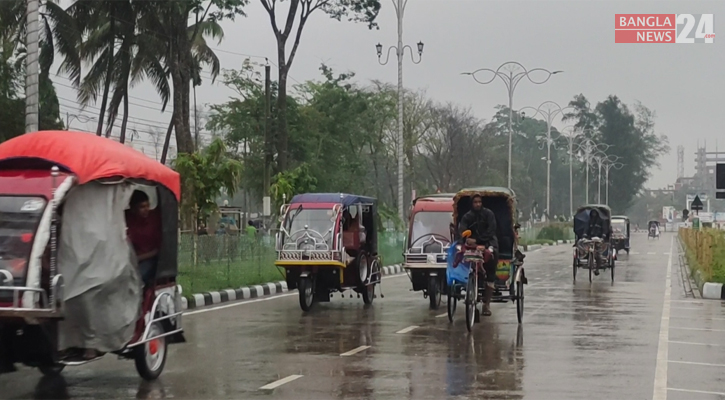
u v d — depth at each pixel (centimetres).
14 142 965
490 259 1541
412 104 6081
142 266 1031
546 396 957
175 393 966
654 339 1431
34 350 918
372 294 2033
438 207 2038
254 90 4850
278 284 2455
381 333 1493
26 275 882
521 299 1666
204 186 2489
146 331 1007
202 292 2098
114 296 945
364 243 2000
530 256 4731
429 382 1035
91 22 3638
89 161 944
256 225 4647
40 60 3403
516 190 10169
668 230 13762
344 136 5125
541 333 1499
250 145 4869
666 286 2605
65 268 923
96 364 1160
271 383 1025
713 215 9900
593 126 12706
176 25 3597
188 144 3616
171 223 1068
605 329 1560
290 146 4616
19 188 924
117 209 961
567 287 2566
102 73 3900
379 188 6781
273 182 3616
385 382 1034
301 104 5119
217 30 4384
